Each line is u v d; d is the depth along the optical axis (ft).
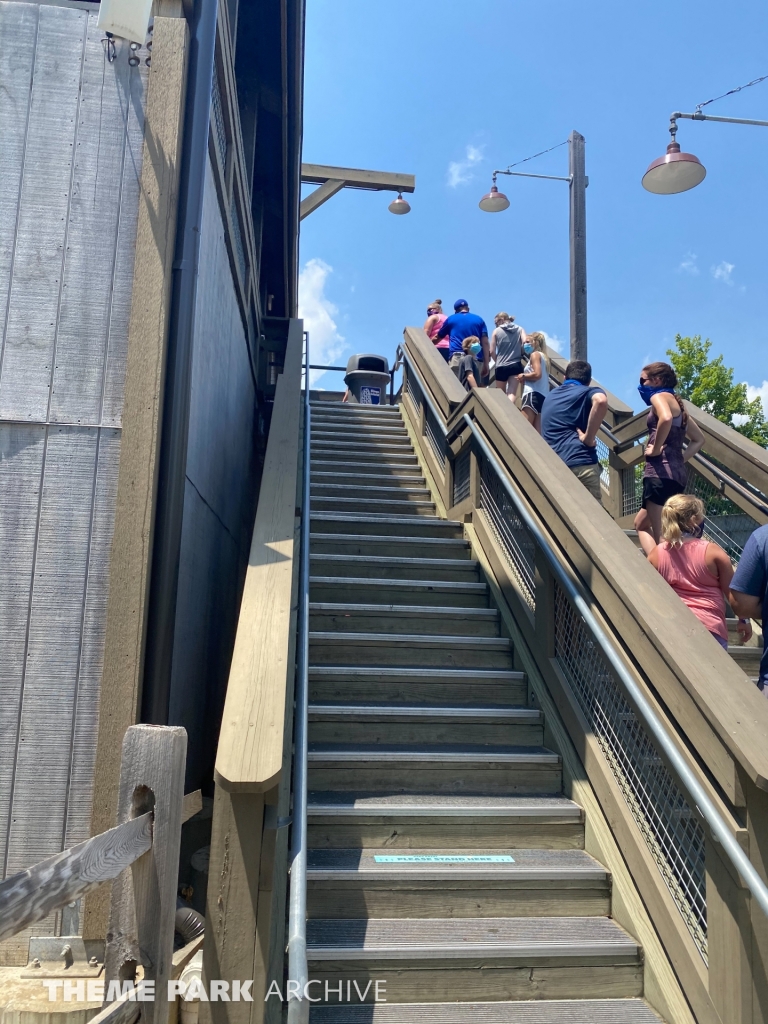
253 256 22.25
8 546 8.79
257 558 10.80
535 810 10.43
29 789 8.42
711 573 11.30
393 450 26.22
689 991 8.00
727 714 7.61
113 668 8.54
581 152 30.22
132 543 8.78
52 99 9.50
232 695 7.93
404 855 9.93
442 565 16.85
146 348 9.15
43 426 8.99
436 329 33.24
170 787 5.72
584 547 10.84
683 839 8.47
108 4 8.49
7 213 9.27
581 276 29.53
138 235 9.32
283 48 22.04
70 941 8.13
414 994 8.37
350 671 12.88
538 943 8.66
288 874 8.82
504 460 15.07
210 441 13.78
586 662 11.32
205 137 10.03
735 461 17.28
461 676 13.10
